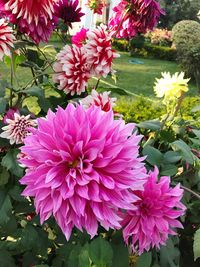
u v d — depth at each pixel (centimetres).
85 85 173
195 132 168
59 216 104
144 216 121
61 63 174
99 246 123
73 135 106
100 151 104
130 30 197
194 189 184
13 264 160
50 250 175
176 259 163
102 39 167
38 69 198
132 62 1248
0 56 156
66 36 216
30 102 293
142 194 121
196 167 165
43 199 104
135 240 124
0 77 183
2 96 167
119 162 104
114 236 147
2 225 158
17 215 175
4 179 157
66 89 176
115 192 105
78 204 102
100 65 169
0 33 154
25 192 105
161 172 161
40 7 161
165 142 190
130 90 923
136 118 274
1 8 166
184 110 288
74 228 160
